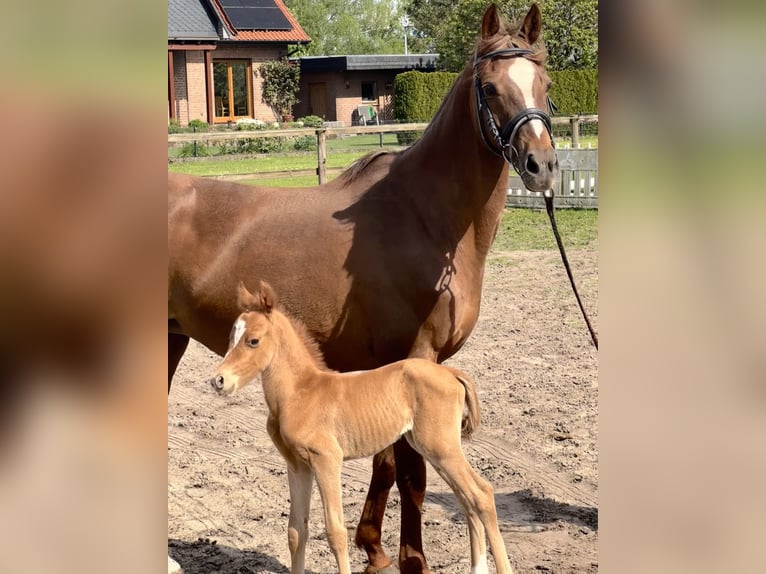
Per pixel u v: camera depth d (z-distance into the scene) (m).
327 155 23.03
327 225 3.81
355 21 75.00
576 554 4.09
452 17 35.50
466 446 5.48
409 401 3.28
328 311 3.77
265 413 6.36
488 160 3.69
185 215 3.96
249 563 4.08
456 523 4.51
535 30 3.71
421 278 3.69
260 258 3.83
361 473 5.27
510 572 3.27
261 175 14.73
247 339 3.18
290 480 3.44
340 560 3.22
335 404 3.23
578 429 5.71
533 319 8.56
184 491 4.97
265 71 35.97
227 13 35.75
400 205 3.80
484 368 7.07
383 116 40.66
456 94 3.76
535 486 4.89
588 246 12.01
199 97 33.78
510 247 12.12
